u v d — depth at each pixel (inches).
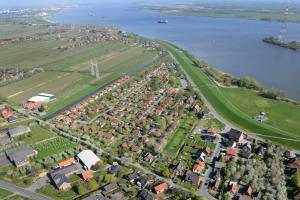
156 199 6451.8
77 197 6653.5
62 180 6953.7
